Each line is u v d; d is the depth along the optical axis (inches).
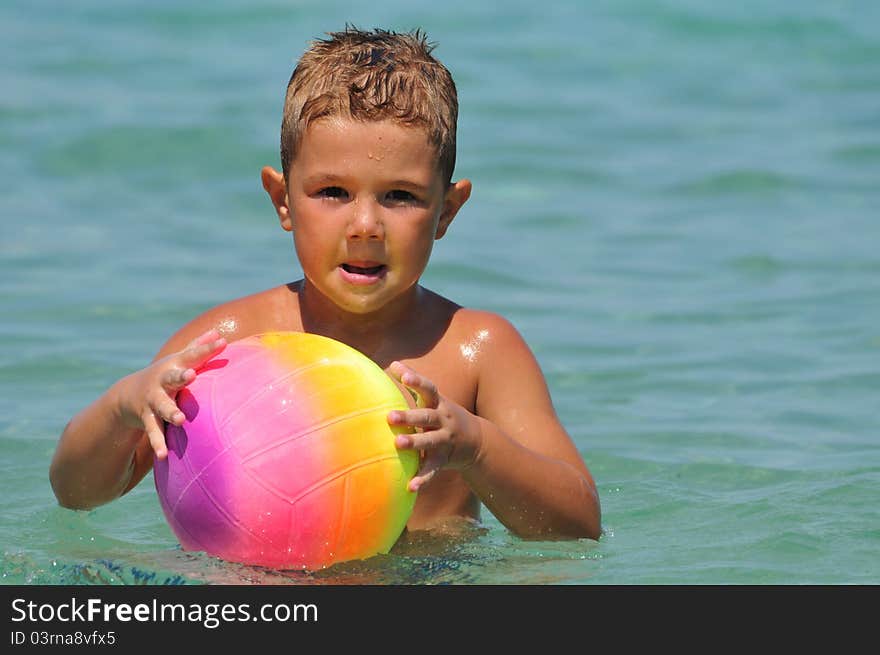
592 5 2123.5
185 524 480.4
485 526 591.5
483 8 2081.7
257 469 465.1
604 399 817.5
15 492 638.5
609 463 700.0
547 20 2033.7
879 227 1222.9
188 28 1946.4
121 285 1031.6
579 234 1205.7
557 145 1488.7
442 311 590.9
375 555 484.1
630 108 1649.9
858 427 761.6
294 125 537.3
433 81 545.0
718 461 703.1
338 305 551.8
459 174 1379.2
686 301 1021.8
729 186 1358.3
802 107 1670.8
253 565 476.1
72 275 1056.2
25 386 809.5
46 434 725.3
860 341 924.6
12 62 1734.7
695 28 2020.2
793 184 1364.4
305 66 552.1
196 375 488.1
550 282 1066.7
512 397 571.5
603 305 1010.1
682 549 561.0
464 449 502.3
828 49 1932.8
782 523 595.2
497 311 991.0
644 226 1231.5
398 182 522.3
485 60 1825.8
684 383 845.2
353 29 598.9
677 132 1556.3
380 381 490.3
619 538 577.3
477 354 579.2
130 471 561.3
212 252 1131.9
